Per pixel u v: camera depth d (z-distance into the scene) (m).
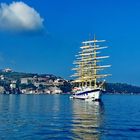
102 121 77.88
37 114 98.56
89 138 51.31
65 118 85.69
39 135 53.69
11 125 67.38
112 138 51.56
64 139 50.06
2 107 137.25
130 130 61.00
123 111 115.38
